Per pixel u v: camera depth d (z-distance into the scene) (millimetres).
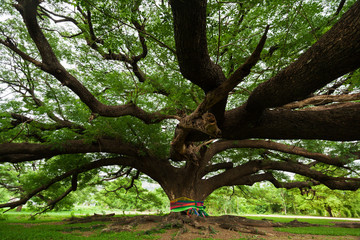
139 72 10008
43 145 9375
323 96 4805
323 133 4719
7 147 8641
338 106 4695
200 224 10125
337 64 2895
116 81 7629
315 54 3047
